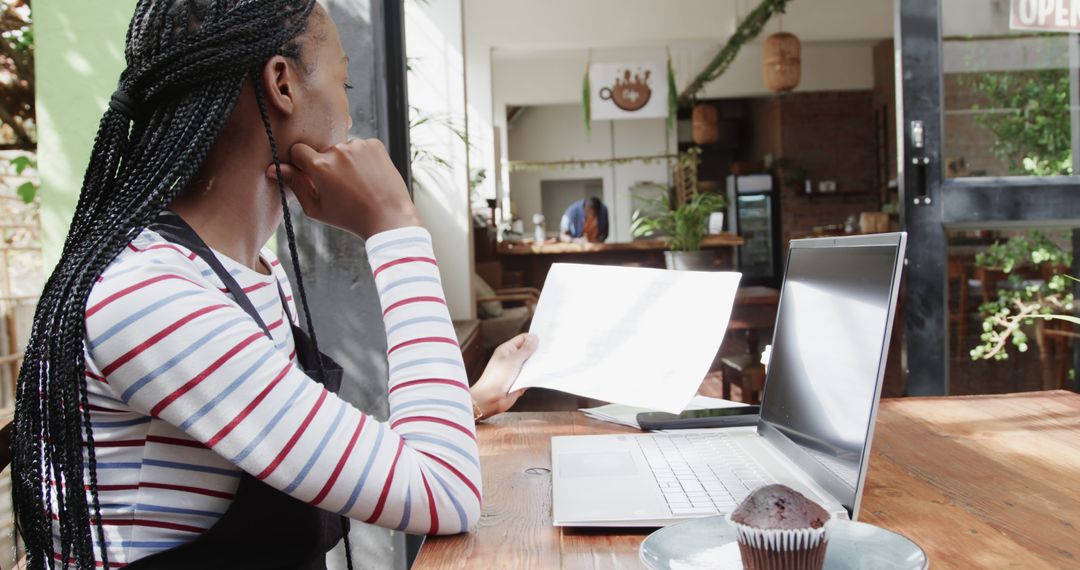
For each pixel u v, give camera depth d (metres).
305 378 0.73
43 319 0.71
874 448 1.16
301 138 0.84
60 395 0.68
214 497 0.75
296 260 0.82
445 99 5.02
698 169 15.55
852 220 11.43
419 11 4.99
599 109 8.96
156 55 0.76
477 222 6.61
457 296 5.09
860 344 0.85
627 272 1.37
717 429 1.25
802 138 12.91
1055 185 2.65
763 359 1.30
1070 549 0.78
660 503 0.90
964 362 2.80
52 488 0.76
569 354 1.33
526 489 1.02
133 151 0.77
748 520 0.58
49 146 1.78
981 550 0.78
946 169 2.68
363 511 0.71
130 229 0.71
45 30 1.77
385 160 0.87
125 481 0.73
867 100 12.84
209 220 0.80
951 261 2.78
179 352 0.67
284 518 0.76
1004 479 1.00
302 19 0.82
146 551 0.74
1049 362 2.80
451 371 0.81
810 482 0.94
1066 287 2.79
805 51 12.42
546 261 7.62
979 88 2.66
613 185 14.77
